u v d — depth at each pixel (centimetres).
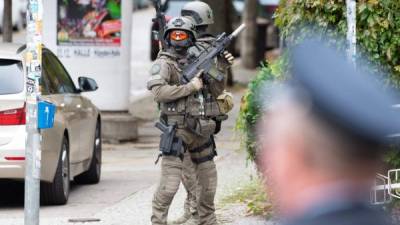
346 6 2709
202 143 2675
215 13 7119
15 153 3362
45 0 5625
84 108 4000
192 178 2888
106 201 3719
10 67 3494
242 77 8912
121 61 5691
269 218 3011
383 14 2758
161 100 2575
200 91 2612
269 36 10806
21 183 4256
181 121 2597
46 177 3444
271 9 11181
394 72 2769
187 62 2612
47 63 3747
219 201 3353
